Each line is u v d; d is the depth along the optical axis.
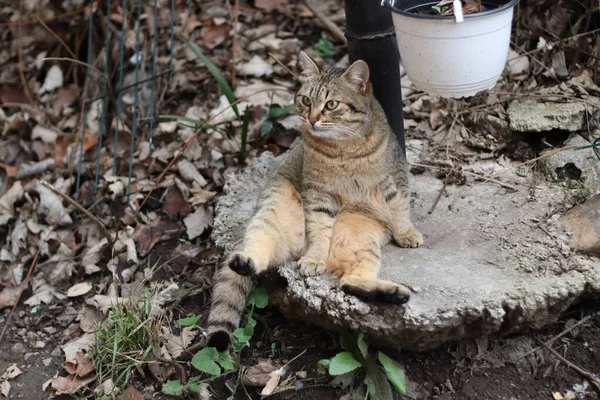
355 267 1.46
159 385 1.53
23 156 2.10
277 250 1.52
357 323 1.42
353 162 1.51
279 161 1.74
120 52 2.11
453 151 1.78
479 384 1.44
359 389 1.44
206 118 2.07
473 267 1.47
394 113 1.66
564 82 1.82
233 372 1.51
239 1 2.37
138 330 1.58
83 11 2.23
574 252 1.48
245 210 1.67
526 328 1.46
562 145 1.70
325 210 1.55
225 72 2.17
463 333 1.44
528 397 1.42
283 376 1.49
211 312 1.52
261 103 2.07
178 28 2.27
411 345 1.46
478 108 1.82
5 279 1.82
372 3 1.56
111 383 1.54
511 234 1.52
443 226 1.57
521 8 1.96
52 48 2.29
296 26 2.29
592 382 1.42
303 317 1.51
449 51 1.42
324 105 1.48
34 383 1.60
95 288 1.77
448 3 1.46
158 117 2.06
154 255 1.80
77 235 1.89
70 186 1.99
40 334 1.70
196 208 1.87
